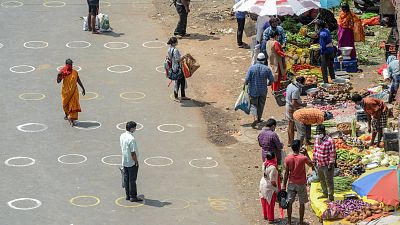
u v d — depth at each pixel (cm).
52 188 2512
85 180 2566
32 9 4081
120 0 4275
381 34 3725
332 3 3428
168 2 4262
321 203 2369
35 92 3188
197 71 3434
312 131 2769
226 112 3088
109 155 2731
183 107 3119
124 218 2353
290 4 3222
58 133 2872
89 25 3809
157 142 2836
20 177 2570
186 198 2477
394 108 2820
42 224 2312
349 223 2245
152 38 3772
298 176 2267
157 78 3362
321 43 3150
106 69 3419
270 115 3033
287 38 3388
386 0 3719
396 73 2906
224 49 3672
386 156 2555
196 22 4003
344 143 2689
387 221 2177
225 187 2548
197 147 2809
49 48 3616
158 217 2362
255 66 2897
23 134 2856
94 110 3058
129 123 2403
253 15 3597
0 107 3052
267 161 2328
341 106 3016
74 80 2898
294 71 3275
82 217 2353
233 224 2339
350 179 2458
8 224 2308
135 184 2433
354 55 3359
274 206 2428
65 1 4216
